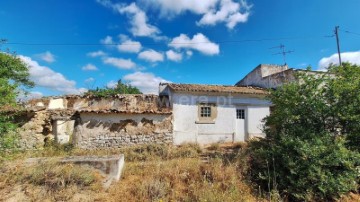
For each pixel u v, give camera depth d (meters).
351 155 6.50
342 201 6.28
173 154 9.78
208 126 13.57
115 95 14.33
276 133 7.77
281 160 6.79
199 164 7.30
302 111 7.44
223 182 6.39
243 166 7.25
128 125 12.35
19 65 14.81
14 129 6.88
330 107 7.27
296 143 6.64
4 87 6.77
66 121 12.46
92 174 5.93
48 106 14.18
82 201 5.13
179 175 6.57
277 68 17.69
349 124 7.18
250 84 18.48
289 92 7.71
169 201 5.56
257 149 7.80
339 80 7.32
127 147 11.62
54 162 6.18
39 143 11.35
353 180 6.48
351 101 7.14
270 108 14.80
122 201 5.32
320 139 6.82
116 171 6.18
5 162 6.42
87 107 14.20
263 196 6.34
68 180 5.58
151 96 14.23
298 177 6.43
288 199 6.36
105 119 12.09
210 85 15.45
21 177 5.61
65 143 11.33
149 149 10.69
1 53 14.08
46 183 5.45
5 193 5.17
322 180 6.13
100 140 11.86
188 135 13.16
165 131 12.78
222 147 12.16
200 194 5.67
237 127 14.15
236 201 5.76
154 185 5.85
